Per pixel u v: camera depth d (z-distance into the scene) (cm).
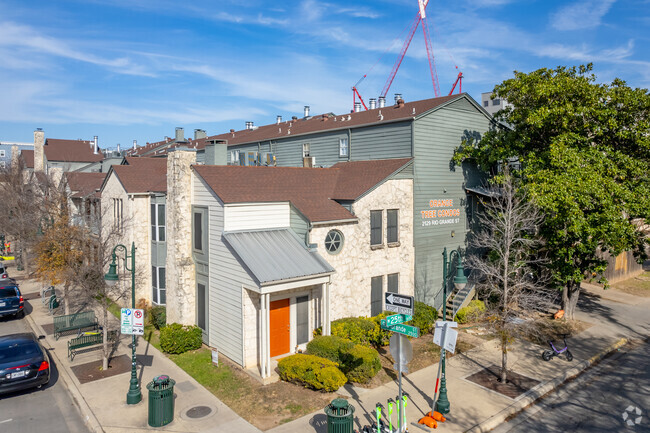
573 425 1265
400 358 1119
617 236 1847
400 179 2109
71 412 1335
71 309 2311
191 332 1847
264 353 1518
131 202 2373
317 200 1945
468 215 2495
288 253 1706
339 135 2653
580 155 1873
